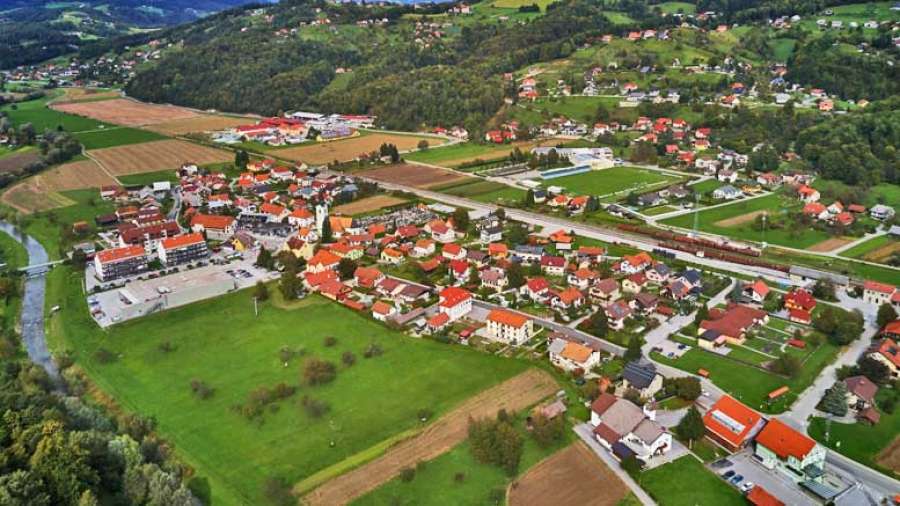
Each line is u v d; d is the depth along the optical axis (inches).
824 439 5083.7
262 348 6481.3
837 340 6555.1
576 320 7170.3
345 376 5915.4
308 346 6496.1
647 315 7214.6
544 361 6181.1
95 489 3996.1
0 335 6722.4
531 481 4566.9
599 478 4591.5
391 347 6432.1
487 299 7736.2
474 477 4594.0
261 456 4852.4
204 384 5831.7
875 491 4517.7
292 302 7539.4
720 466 4753.9
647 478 4598.9
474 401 5472.4
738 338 6574.8
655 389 5664.4
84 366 6215.6
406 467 4690.0
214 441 5049.2
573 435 5044.3
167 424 5275.6
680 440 5059.1
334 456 4822.8
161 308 7367.1
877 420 5275.6
